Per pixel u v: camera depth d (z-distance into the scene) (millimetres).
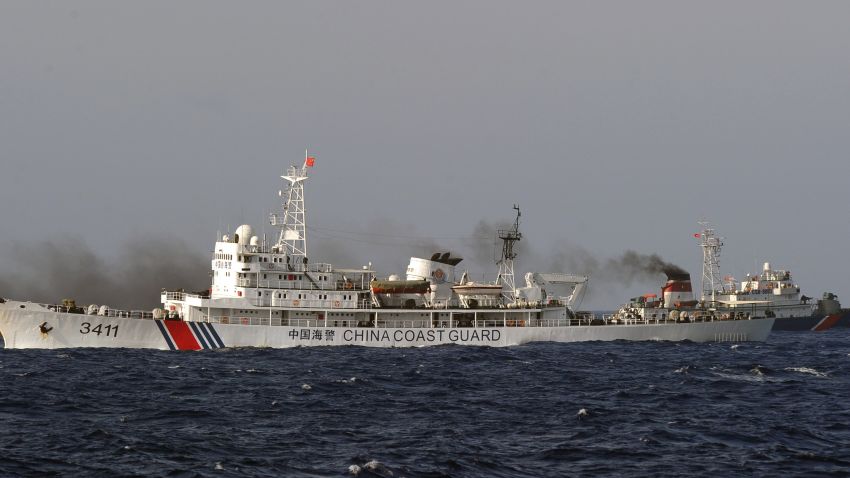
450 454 53531
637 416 66875
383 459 52094
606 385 83000
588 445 56938
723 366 98875
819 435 60906
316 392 75688
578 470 51156
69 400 69250
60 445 53875
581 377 88125
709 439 59188
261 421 62906
